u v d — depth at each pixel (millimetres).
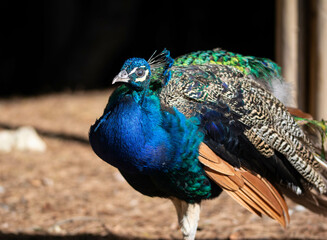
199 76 9141
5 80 38906
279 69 11000
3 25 40156
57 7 37531
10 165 17109
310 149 9836
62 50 37906
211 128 8898
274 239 11625
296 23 13008
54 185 15344
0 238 11531
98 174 16453
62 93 31438
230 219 12930
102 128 8648
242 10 35344
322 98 12789
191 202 9523
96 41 36688
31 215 13070
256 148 9133
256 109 9164
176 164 8844
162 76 8812
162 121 8664
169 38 37062
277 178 9625
